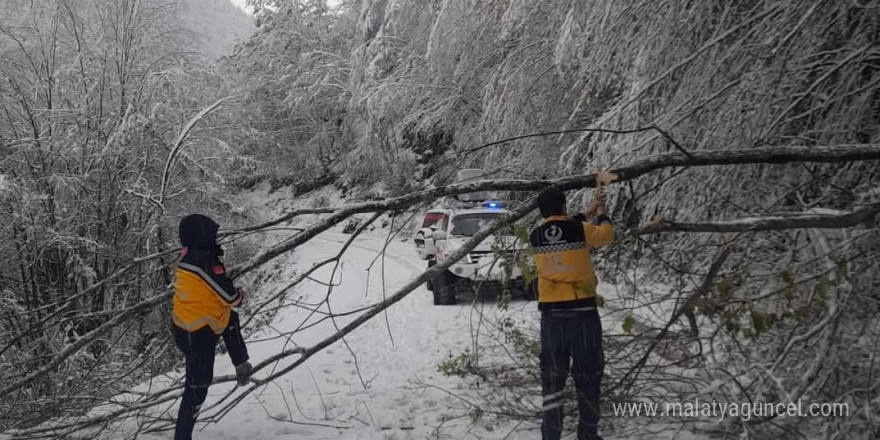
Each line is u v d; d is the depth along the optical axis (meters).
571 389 4.49
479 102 15.41
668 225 3.90
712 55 5.86
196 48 20.66
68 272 14.99
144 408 5.11
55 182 15.10
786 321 4.32
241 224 19.16
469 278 10.59
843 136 5.29
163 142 16.72
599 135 6.65
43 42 16.73
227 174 19.84
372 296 13.22
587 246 4.14
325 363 7.75
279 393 6.43
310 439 4.98
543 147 10.33
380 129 23.44
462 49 13.13
